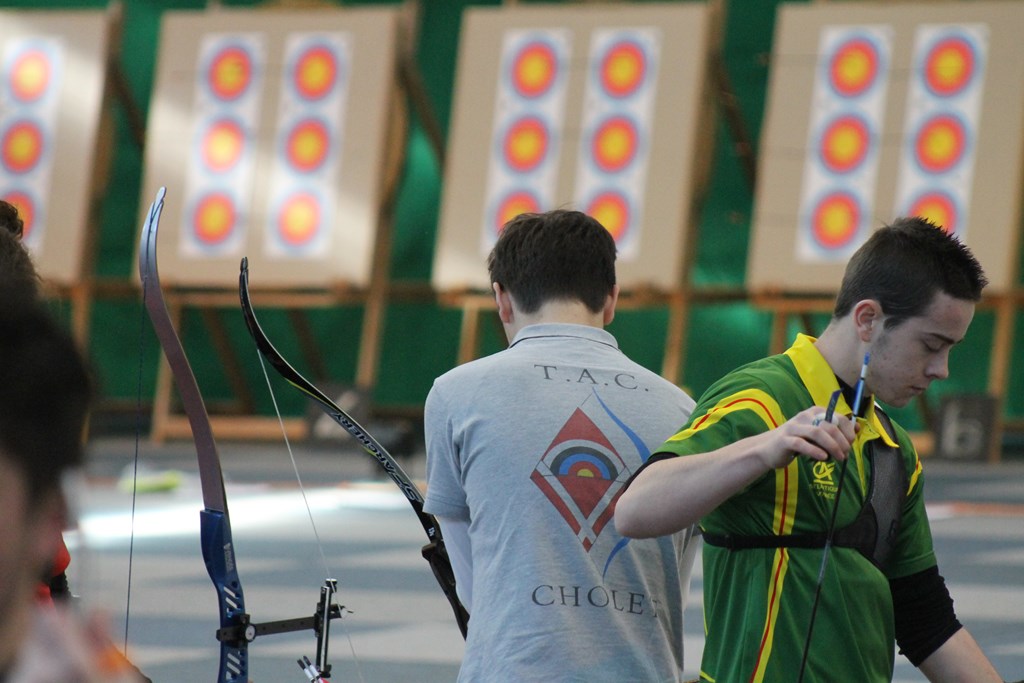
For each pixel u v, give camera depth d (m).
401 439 23.81
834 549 5.19
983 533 18.45
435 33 32.03
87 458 2.21
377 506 20.64
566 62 28.25
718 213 30.48
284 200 29.14
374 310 28.95
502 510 5.68
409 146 31.88
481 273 28.08
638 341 30.86
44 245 29.69
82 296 29.61
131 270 32.22
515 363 5.94
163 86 29.91
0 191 29.94
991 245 25.92
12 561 1.98
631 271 27.45
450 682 11.34
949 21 26.58
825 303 26.84
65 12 30.31
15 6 33.09
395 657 12.12
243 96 29.53
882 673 5.34
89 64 29.98
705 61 27.58
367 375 28.61
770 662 5.14
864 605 5.21
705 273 30.52
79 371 2.02
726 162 30.45
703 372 30.45
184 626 13.09
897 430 5.61
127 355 32.47
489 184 28.30
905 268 5.12
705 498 4.76
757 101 30.42
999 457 26.42
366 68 29.09
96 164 29.97
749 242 30.31
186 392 5.93
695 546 6.06
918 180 26.39
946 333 5.14
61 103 30.02
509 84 28.50
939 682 5.66
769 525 5.16
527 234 6.21
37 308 2.03
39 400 1.97
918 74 26.59
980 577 15.63
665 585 5.77
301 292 30.45
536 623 5.51
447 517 6.01
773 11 30.27
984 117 26.17
